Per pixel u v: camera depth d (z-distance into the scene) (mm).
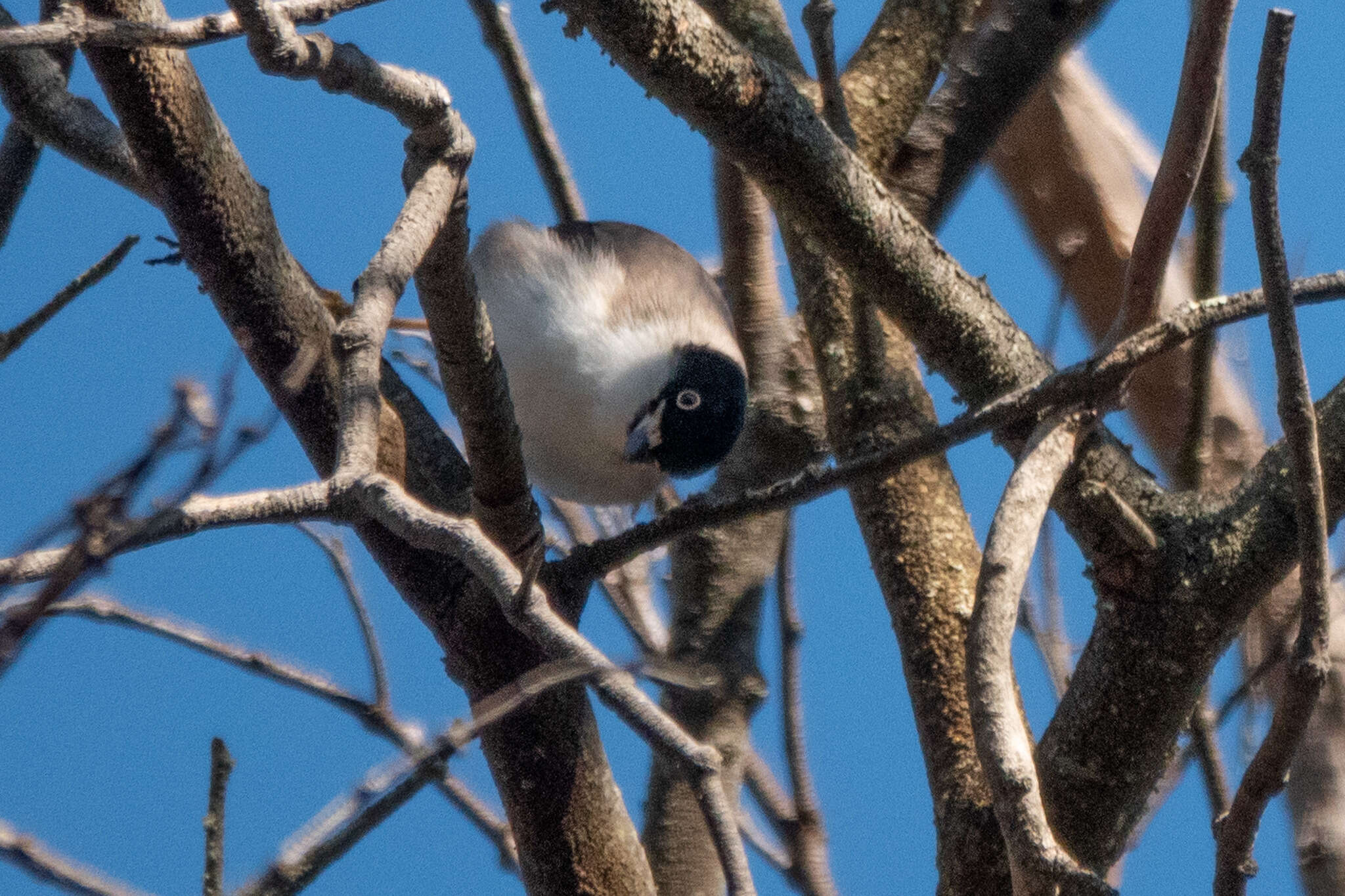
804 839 8539
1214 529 6617
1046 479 5730
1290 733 4984
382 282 5098
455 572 7223
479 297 6316
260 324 7102
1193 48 6004
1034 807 4719
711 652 9305
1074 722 6770
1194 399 7961
